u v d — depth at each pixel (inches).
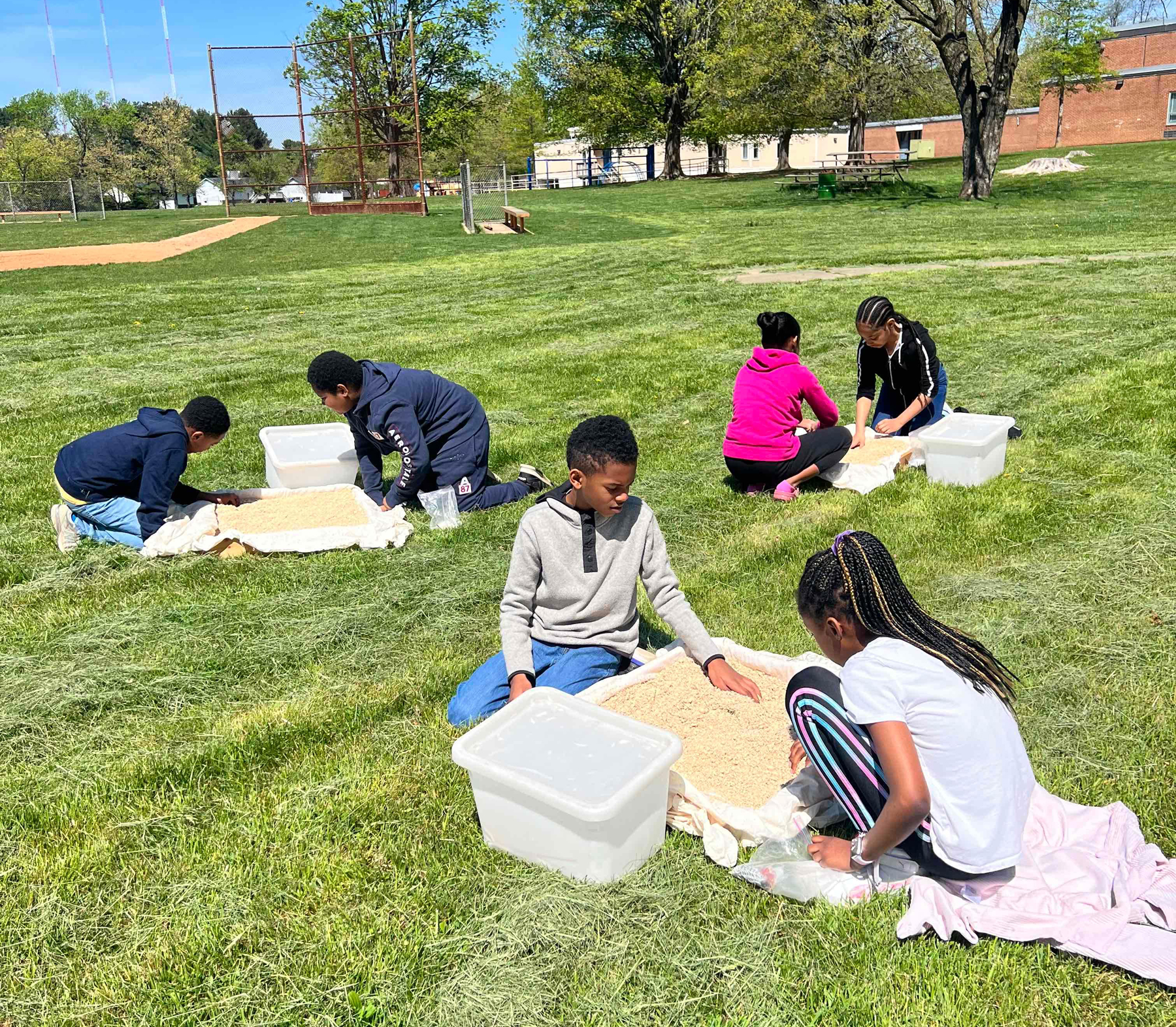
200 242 868.6
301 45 1138.7
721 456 237.6
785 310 423.5
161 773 118.8
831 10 1321.4
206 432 189.6
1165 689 125.1
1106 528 177.6
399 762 119.3
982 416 217.5
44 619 161.0
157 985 87.8
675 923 91.4
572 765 98.7
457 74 1697.8
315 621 157.6
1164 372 276.1
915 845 90.0
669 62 1652.3
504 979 86.0
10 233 1093.8
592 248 727.7
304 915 95.2
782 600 157.5
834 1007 81.5
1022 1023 79.3
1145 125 1699.1
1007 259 549.3
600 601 125.9
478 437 208.7
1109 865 88.7
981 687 87.0
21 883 101.0
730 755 111.8
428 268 644.7
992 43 946.1
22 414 294.5
